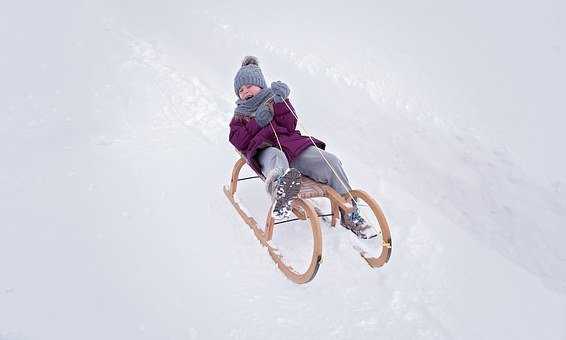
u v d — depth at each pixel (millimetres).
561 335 3012
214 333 2691
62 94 5094
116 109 4898
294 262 3213
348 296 3021
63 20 6926
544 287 3449
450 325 2914
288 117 3443
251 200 3771
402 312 2955
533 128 5145
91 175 3906
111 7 7449
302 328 2775
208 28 6840
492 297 3205
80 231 3330
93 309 2770
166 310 2805
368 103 5414
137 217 3514
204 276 3068
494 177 4574
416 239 3572
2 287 2855
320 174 3262
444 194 4414
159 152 4312
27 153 4121
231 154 4410
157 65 5820
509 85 5777
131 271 3051
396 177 4559
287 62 6023
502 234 4035
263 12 7258
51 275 2969
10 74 5438
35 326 2635
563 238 4004
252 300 2922
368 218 3713
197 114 4965
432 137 5000
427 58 6199
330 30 6746
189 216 3588
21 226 3326
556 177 4559
